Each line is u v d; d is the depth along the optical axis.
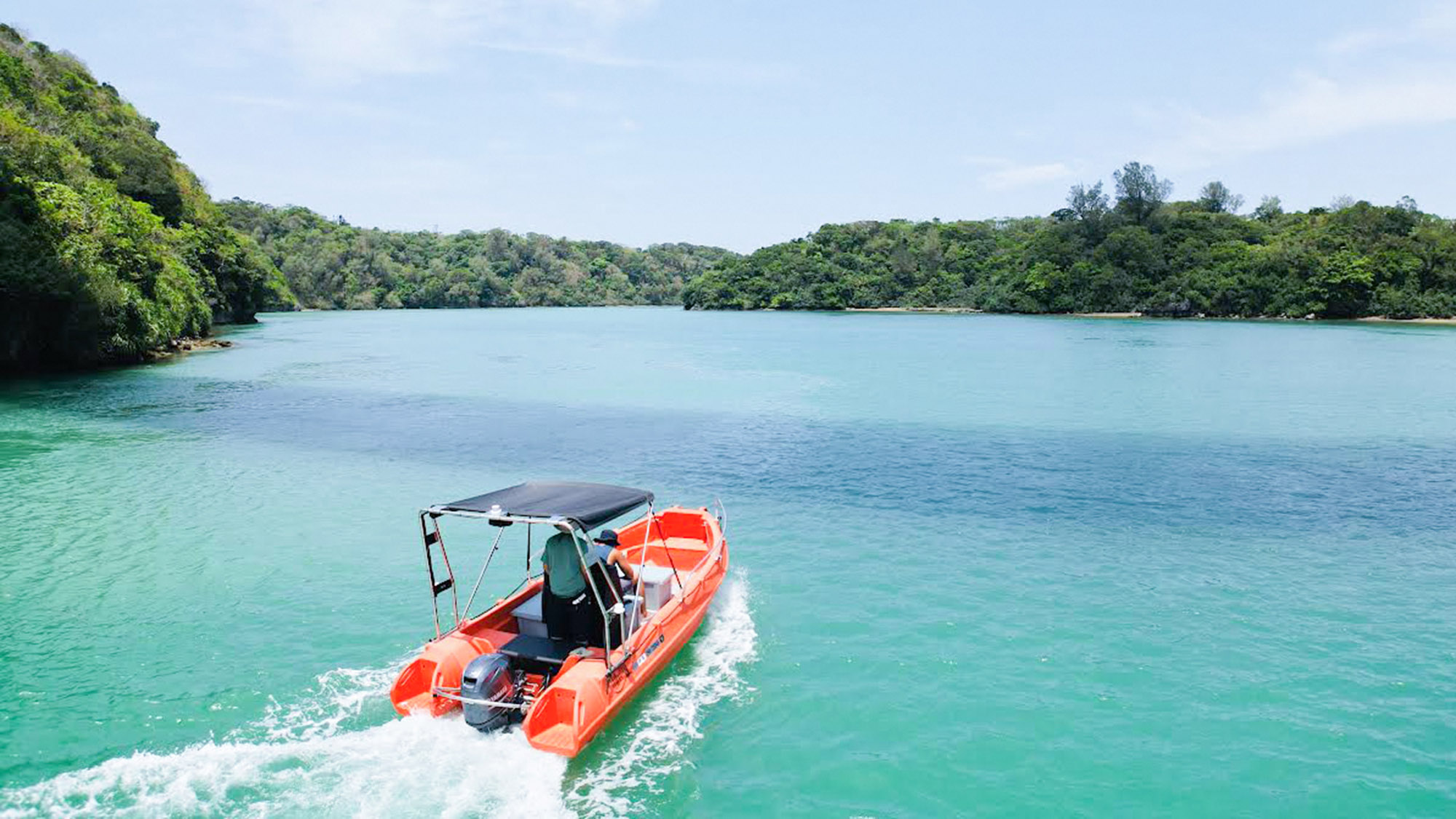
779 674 11.36
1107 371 51.03
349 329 101.62
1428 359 57.44
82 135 76.94
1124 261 130.38
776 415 34.00
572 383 45.53
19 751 9.52
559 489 11.70
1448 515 19.05
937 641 12.42
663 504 20.17
